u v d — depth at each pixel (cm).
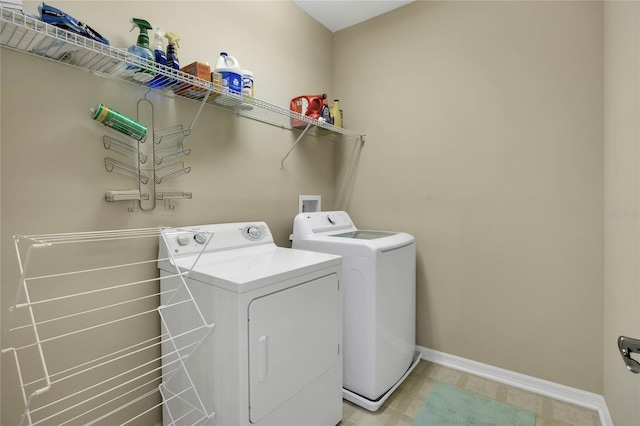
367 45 252
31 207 115
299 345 134
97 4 129
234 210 188
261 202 205
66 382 124
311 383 141
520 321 193
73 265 125
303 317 136
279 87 217
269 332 121
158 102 151
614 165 146
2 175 109
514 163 193
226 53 164
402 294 194
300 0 227
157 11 149
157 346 153
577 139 174
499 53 196
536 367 189
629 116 125
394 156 240
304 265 138
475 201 206
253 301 115
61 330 122
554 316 183
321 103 218
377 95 247
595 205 170
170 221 156
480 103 203
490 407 174
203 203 171
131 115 141
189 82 136
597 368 171
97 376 133
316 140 252
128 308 142
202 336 126
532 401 179
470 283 209
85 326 129
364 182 255
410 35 231
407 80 233
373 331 169
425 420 164
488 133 201
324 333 148
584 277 173
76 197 125
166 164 155
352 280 176
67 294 124
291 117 200
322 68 259
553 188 181
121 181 138
